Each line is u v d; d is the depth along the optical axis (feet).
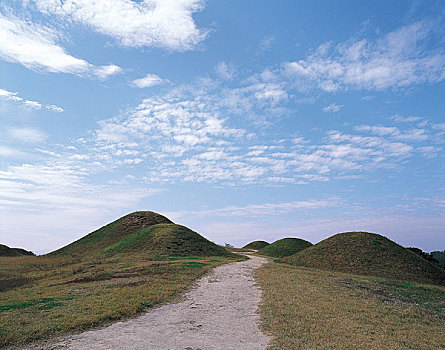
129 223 234.99
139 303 51.31
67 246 226.58
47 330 38.01
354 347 36.65
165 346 34.68
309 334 40.37
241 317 47.44
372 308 57.93
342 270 130.00
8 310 46.93
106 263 123.54
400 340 41.04
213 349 34.27
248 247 342.64
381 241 153.38
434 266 138.10
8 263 139.64
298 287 73.56
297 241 242.17
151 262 115.55
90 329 39.78
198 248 164.25
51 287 70.23
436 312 63.26
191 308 51.96
